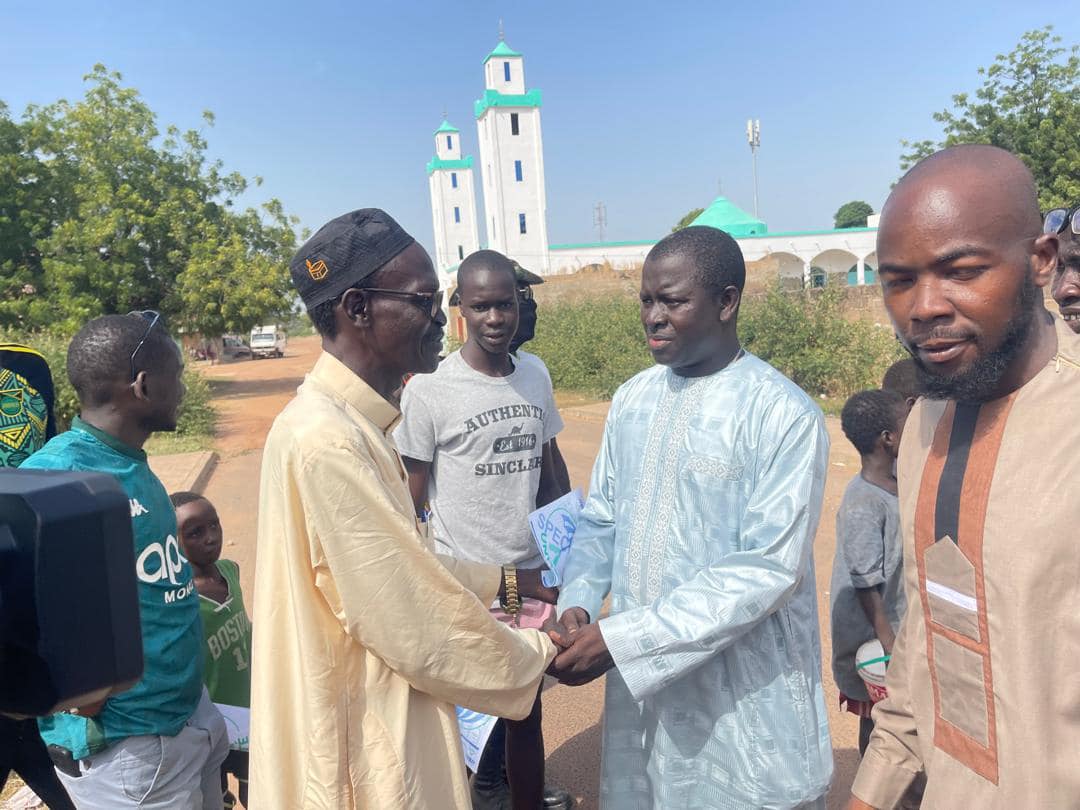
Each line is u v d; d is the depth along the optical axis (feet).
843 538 9.23
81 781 7.10
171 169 79.56
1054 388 4.33
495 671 5.70
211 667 9.50
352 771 5.34
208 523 9.52
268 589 5.47
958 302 4.21
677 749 7.09
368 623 5.25
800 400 6.84
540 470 11.08
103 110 78.79
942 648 4.85
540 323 74.02
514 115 128.47
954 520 4.65
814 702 7.08
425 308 5.95
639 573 7.39
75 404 45.75
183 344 82.69
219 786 8.41
